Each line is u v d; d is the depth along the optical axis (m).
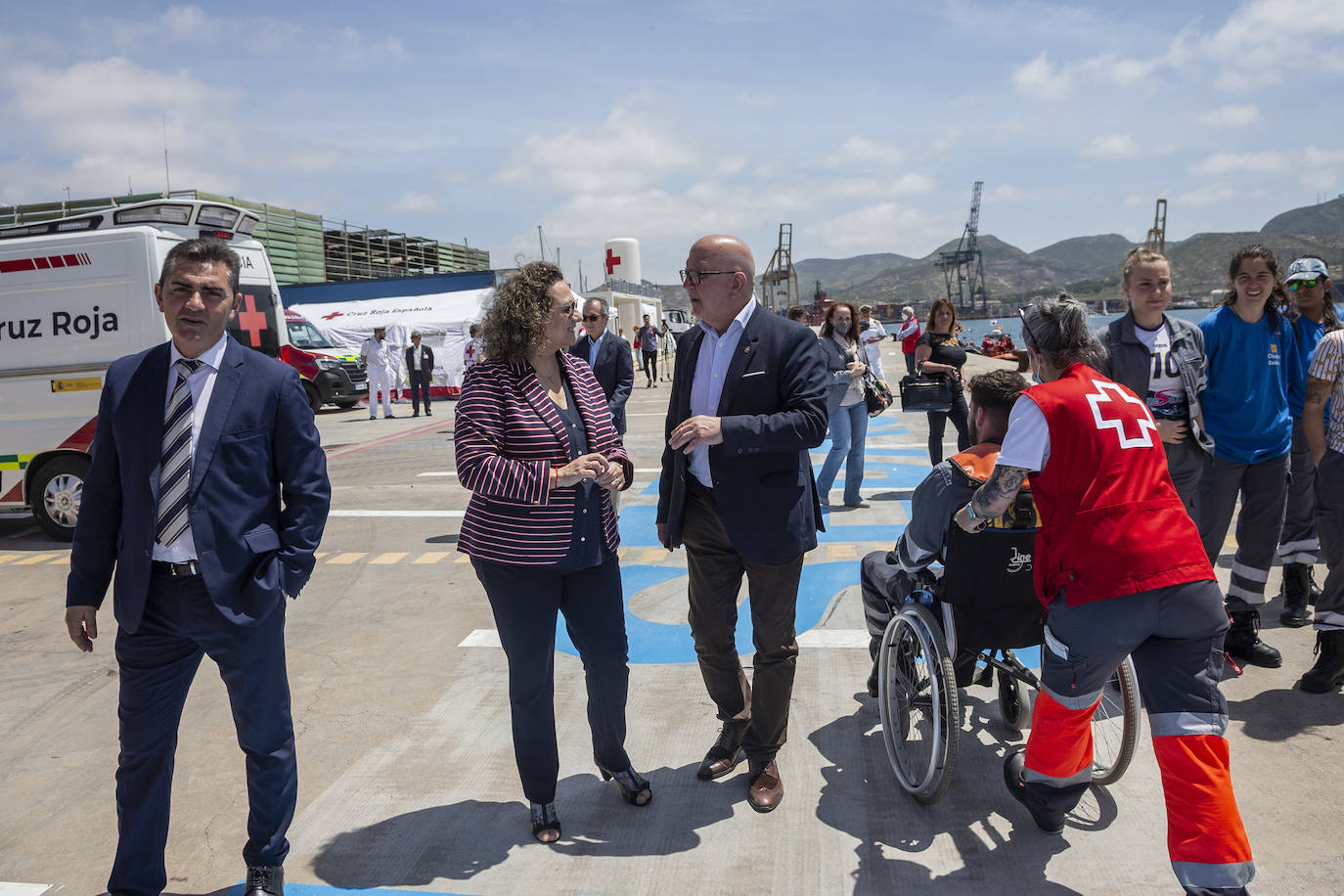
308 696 4.54
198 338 2.62
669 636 5.18
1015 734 3.85
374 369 18.33
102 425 2.68
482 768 3.77
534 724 3.14
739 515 3.23
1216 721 2.50
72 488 8.27
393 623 5.64
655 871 3.00
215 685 4.71
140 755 2.71
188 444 2.63
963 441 7.94
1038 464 2.65
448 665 4.90
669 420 3.57
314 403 19.45
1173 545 2.53
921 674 3.31
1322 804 3.19
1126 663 3.20
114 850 3.25
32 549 8.20
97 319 8.01
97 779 3.81
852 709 4.16
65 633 5.68
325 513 2.83
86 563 2.70
